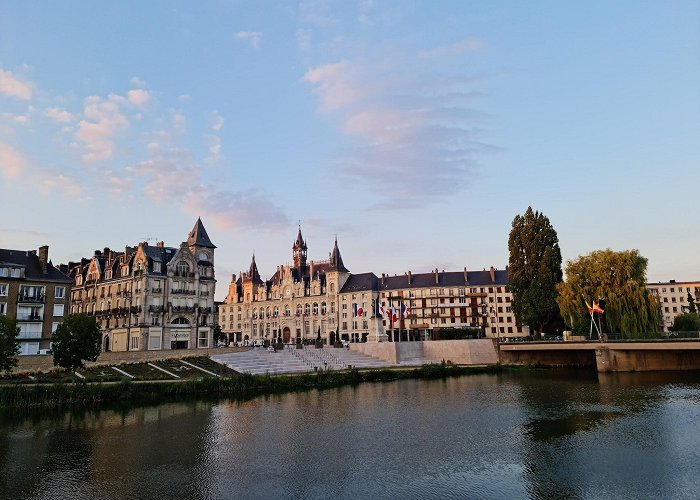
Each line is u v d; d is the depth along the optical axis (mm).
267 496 25219
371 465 29906
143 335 90938
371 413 46125
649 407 44656
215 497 25203
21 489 26547
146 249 96125
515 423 40250
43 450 34094
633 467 28250
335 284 138500
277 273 154500
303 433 38469
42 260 82375
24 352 76938
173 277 96938
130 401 53344
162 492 25938
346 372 70500
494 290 137500
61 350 57656
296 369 76938
